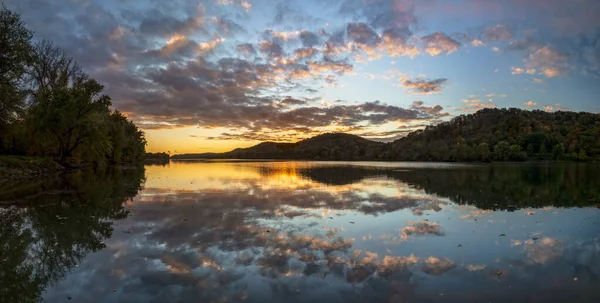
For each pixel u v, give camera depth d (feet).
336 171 192.95
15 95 115.14
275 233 42.09
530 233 43.04
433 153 520.83
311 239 39.37
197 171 194.29
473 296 24.31
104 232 42.80
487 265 30.89
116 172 168.55
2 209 59.67
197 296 24.09
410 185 104.17
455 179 129.59
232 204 65.16
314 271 29.12
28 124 142.92
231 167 266.77
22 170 123.13
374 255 33.63
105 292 24.97
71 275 28.48
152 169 223.30
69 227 45.65
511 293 24.82
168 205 63.93
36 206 62.69
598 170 211.00
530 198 75.72
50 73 168.66
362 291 25.09
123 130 251.19
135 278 27.55
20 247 36.58
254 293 24.63
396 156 586.04
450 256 33.47
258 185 103.65
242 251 34.60
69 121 150.51
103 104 171.12
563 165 312.91
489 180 125.39
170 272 28.76
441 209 60.23
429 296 24.29
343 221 49.49
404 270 29.48
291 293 24.67
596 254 34.19
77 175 138.10
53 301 23.76
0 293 25.09
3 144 151.33
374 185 104.17
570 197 77.92
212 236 40.52
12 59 107.04
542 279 27.50
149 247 36.04
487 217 53.26
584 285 26.23
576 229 45.29
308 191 87.25
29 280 27.53
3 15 105.50
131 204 65.16
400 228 45.24
